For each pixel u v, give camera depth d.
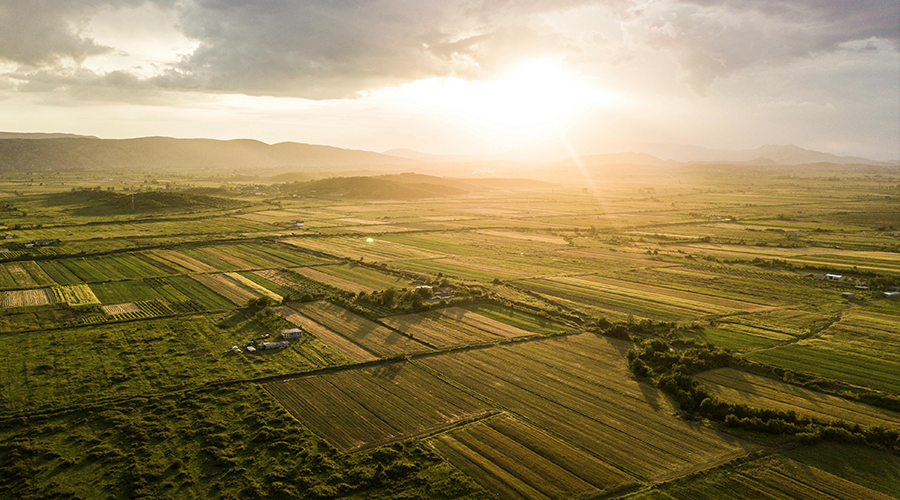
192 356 75.50
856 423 57.84
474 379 69.25
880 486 46.72
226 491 44.53
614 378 70.25
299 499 43.75
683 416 59.47
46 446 50.84
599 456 51.06
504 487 45.66
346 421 57.44
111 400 60.81
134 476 46.09
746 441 54.22
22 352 75.56
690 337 87.25
